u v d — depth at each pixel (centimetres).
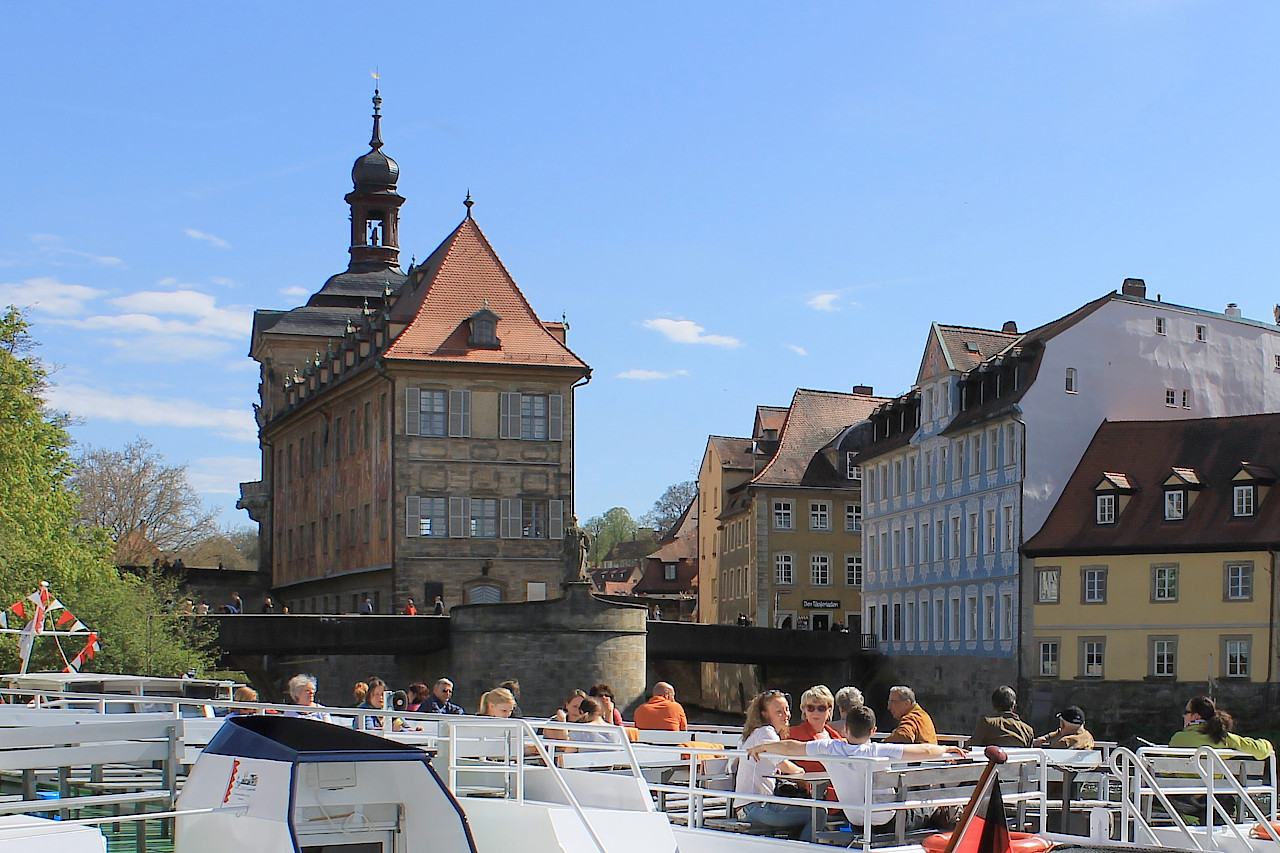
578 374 7256
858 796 1330
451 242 7694
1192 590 6316
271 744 1249
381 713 1458
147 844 1464
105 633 5006
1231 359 7419
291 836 1202
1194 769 1664
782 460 9519
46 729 1326
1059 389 6962
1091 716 6525
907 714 1655
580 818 1330
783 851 1364
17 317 5188
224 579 9788
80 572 5091
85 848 1160
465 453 7138
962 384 7594
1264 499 6266
